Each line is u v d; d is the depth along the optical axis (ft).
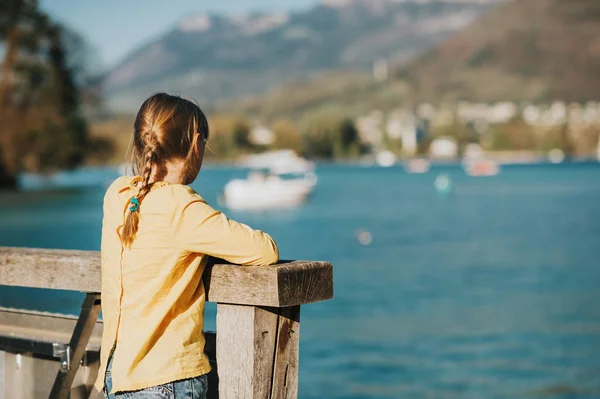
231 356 7.89
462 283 82.84
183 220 7.45
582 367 44.34
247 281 7.61
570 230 150.51
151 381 7.26
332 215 198.08
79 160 229.45
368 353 48.47
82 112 230.68
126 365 7.32
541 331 55.42
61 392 8.96
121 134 259.60
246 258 7.47
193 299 7.77
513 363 45.50
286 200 233.14
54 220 157.17
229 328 7.89
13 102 212.84
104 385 7.62
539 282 82.94
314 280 7.87
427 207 225.56
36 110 214.07
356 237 141.69
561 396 38.63
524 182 387.14
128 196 7.86
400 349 49.52
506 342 51.62
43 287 9.36
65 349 9.03
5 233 133.39
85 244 116.06
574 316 61.41
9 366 10.25
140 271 7.49
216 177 495.41
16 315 10.01
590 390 39.58
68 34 218.79
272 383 8.02
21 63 210.18
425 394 38.99
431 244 127.85
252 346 7.75
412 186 368.07
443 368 44.57
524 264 99.09
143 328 7.41
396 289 78.33
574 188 325.62
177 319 7.55
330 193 309.83
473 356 47.57
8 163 214.69
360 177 496.64
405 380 41.60
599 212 198.39
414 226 164.55
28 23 211.82
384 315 63.00
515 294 74.49
